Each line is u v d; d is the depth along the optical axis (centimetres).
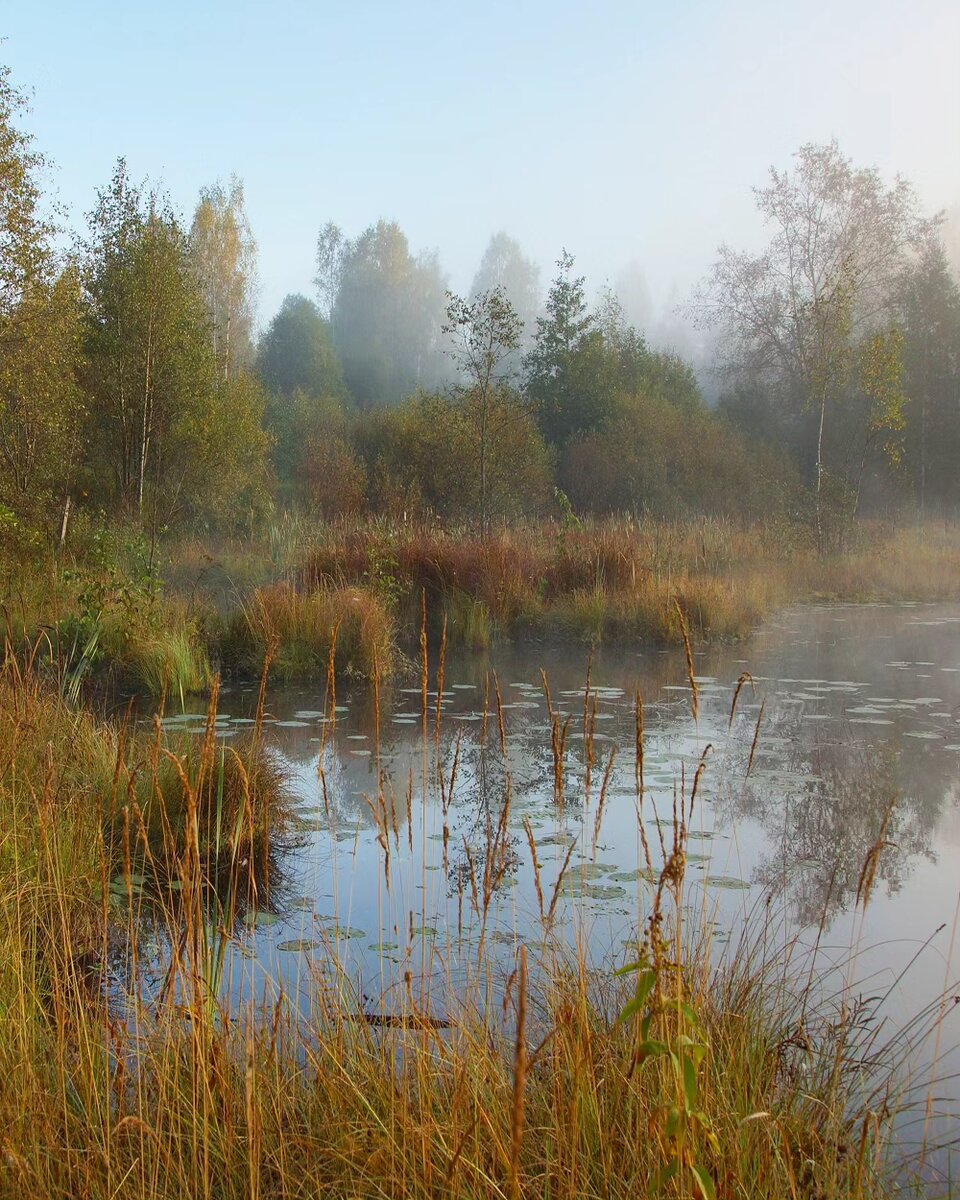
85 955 384
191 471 2170
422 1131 222
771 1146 230
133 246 2134
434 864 478
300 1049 300
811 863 480
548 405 3031
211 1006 267
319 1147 241
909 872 470
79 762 568
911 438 3184
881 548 2145
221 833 498
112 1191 229
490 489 2380
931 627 1395
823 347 2256
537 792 605
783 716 817
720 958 363
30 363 1650
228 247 3641
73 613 1073
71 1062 285
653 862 478
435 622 1284
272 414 3303
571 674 1031
